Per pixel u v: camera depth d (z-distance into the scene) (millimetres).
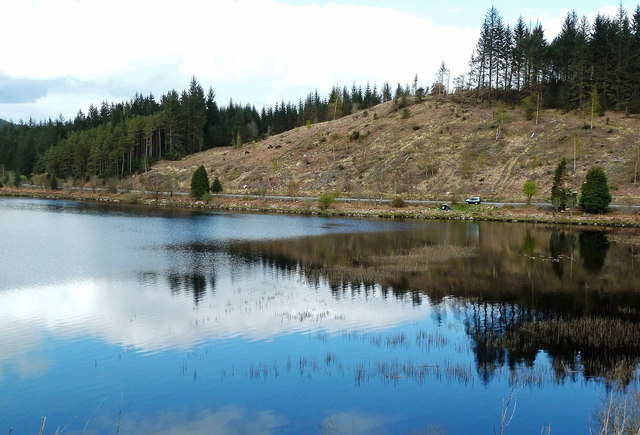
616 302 28219
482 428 14023
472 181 100188
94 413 15125
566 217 73938
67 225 65750
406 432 13820
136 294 29922
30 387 16938
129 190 124500
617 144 97938
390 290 31391
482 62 143250
